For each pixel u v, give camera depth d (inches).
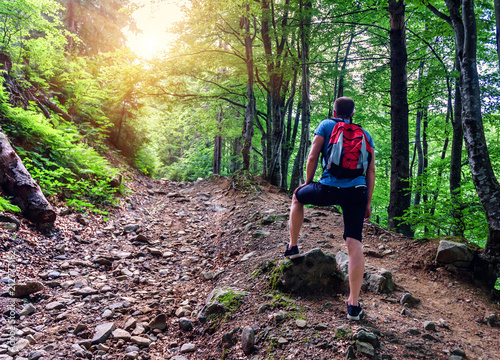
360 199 98.3
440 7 329.4
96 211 233.5
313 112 623.5
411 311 116.0
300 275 120.6
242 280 138.1
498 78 313.7
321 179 102.9
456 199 186.2
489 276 136.9
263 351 91.7
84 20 595.8
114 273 159.0
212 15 375.2
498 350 97.0
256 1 392.5
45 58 361.1
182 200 348.5
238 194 331.9
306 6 370.9
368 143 101.9
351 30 456.1
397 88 269.1
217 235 225.8
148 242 210.7
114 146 484.4
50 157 263.0
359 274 98.2
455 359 88.3
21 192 182.1
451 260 145.3
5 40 329.4
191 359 98.7
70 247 177.9
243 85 505.0
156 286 150.5
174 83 447.8
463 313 120.2
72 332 106.4
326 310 107.9
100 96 435.5
